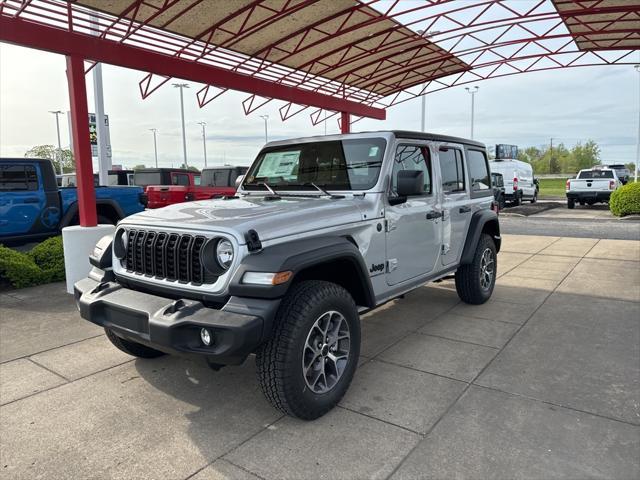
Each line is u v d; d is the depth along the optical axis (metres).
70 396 3.48
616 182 21.30
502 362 4.01
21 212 8.45
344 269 3.47
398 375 3.77
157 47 8.32
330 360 3.20
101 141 11.27
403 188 3.62
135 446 2.83
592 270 7.88
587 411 3.17
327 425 3.04
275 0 7.43
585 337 4.61
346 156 4.14
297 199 3.90
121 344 3.91
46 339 4.69
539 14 9.15
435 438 2.87
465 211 5.30
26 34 5.63
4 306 5.87
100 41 6.46
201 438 2.91
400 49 10.85
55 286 6.96
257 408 3.29
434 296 6.25
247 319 2.64
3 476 2.56
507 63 12.72
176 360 4.16
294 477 2.52
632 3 8.55
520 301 5.98
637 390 3.48
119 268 3.49
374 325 5.04
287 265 2.79
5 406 3.33
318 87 12.50
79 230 6.34
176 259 3.03
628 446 2.77
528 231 13.52
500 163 23.89
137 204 9.98
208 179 15.16
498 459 2.65
